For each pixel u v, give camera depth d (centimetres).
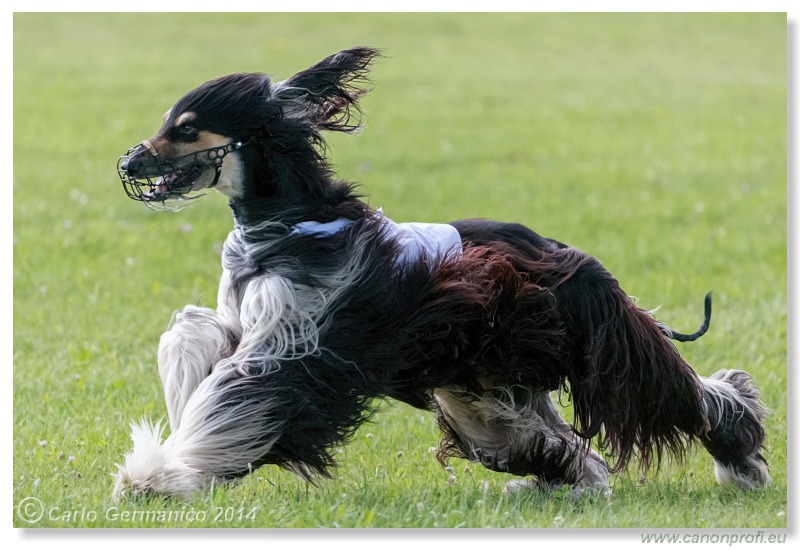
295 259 838
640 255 1911
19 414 1147
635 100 3450
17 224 2039
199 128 849
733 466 985
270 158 855
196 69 3538
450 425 953
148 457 820
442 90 3484
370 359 841
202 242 1952
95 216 2123
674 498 934
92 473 964
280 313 823
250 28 4194
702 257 1919
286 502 855
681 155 2811
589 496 904
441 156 2733
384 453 1060
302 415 826
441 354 870
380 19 4478
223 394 822
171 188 855
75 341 1420
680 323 1514
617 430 916
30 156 2584
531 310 877
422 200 2334
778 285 1750
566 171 2630
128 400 1200
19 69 3503
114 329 1470
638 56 4100
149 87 3300
